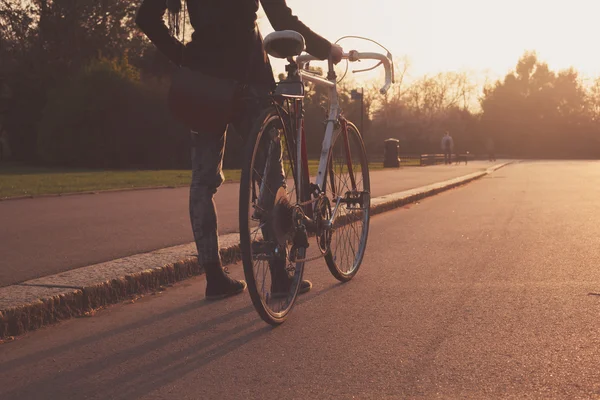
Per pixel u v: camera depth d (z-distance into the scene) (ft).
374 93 294.46
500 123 277.64
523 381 8.29
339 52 13.42
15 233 21.22
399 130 331.36
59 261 16.03
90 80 110.42
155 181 51.96
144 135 113.29
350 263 15.01
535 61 294.46
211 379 8.75
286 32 11.63
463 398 7.80
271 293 11.55
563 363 8.93
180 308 12.66
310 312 12.09
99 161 109.50
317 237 13.19
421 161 116.26
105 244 18.76
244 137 12.44
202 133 12.69
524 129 274.16
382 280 14.79
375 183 50.55
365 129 270.67
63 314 12.03
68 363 9.60
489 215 28.32
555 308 11.87
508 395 7.85
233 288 13.47
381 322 11.27
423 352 9.57
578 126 270.46
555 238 20.62
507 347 9.69
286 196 11.82
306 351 9.79
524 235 21.50
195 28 11.87
